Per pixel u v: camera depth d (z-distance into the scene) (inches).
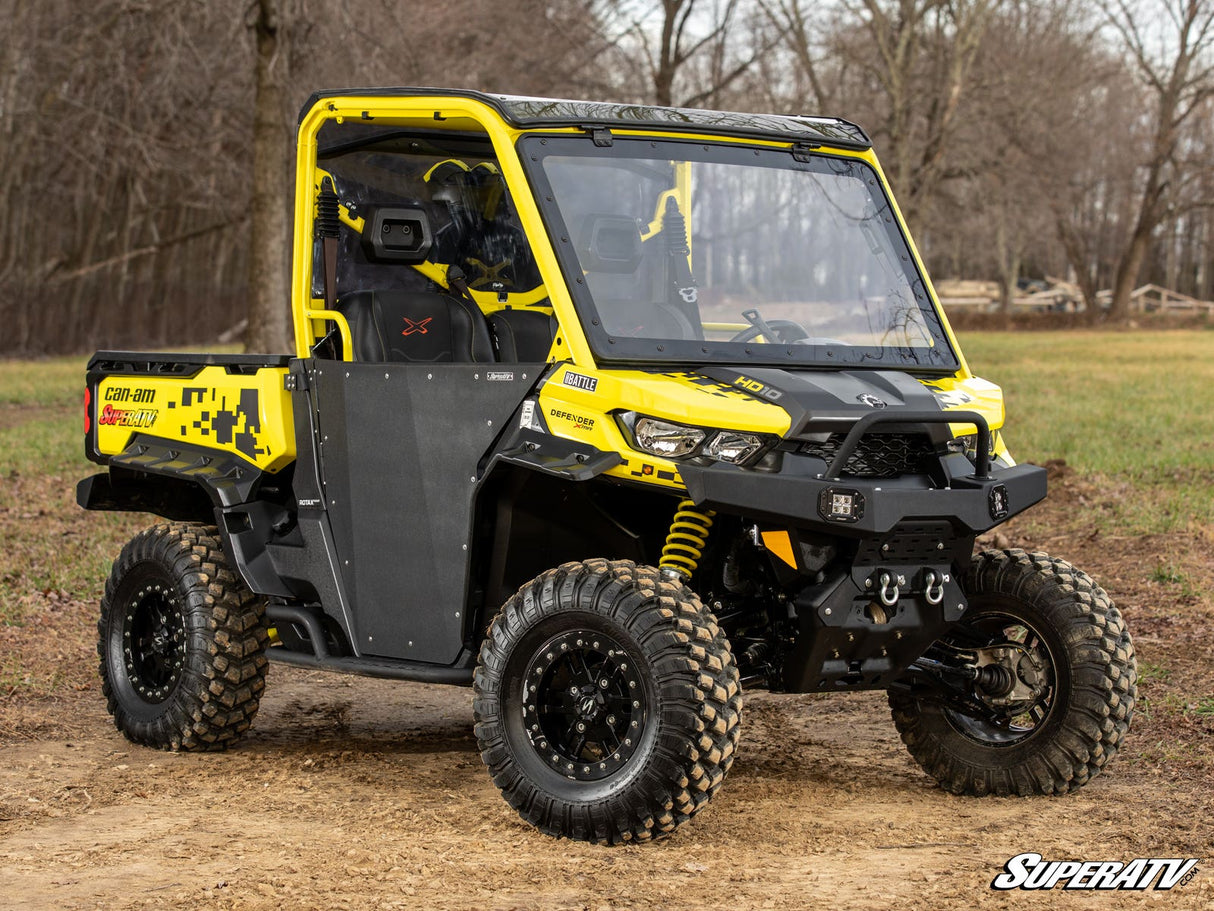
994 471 211.0
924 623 205.3
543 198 211.9
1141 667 293.6
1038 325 2551.7
